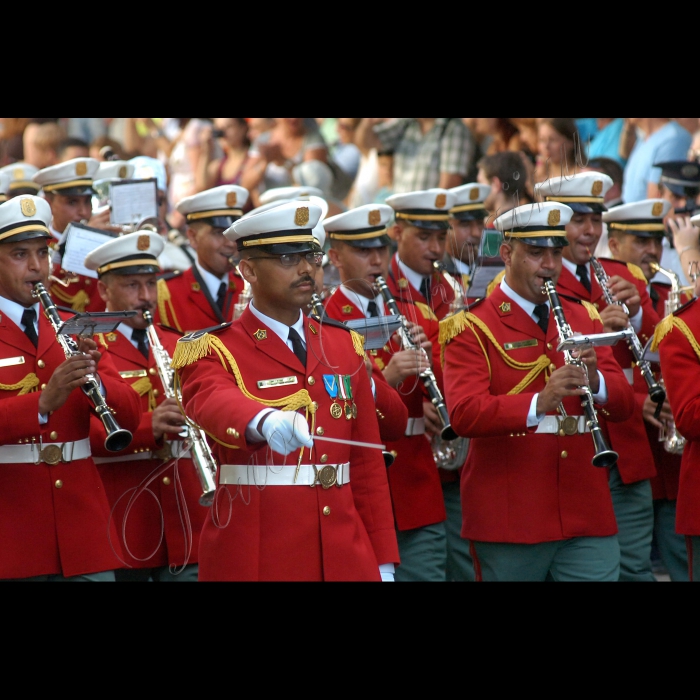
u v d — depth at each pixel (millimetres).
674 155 35750
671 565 29078
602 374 22297
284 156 44719
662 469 28766
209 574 17844
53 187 31562
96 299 30594
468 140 41094
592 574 22172
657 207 30016
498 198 32969
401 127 42562
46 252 20797
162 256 36688
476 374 22406
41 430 20250
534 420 21406
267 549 17531
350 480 18469
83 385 20156
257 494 17656
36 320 20875
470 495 22766
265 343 17938
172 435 24359
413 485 26516
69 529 20422
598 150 36375
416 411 26734
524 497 22062
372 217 26703
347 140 43969
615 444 27000
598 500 22266
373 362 22172
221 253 29562
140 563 25062
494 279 24547
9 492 20172
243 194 29984
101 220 32125
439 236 28453
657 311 30109
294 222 17641
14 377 20453
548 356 22562
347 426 18188
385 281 26812
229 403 16531
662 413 26672
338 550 17594
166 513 25234
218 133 45656
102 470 24984
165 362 24688
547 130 36625
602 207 26375
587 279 26906
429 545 26656
